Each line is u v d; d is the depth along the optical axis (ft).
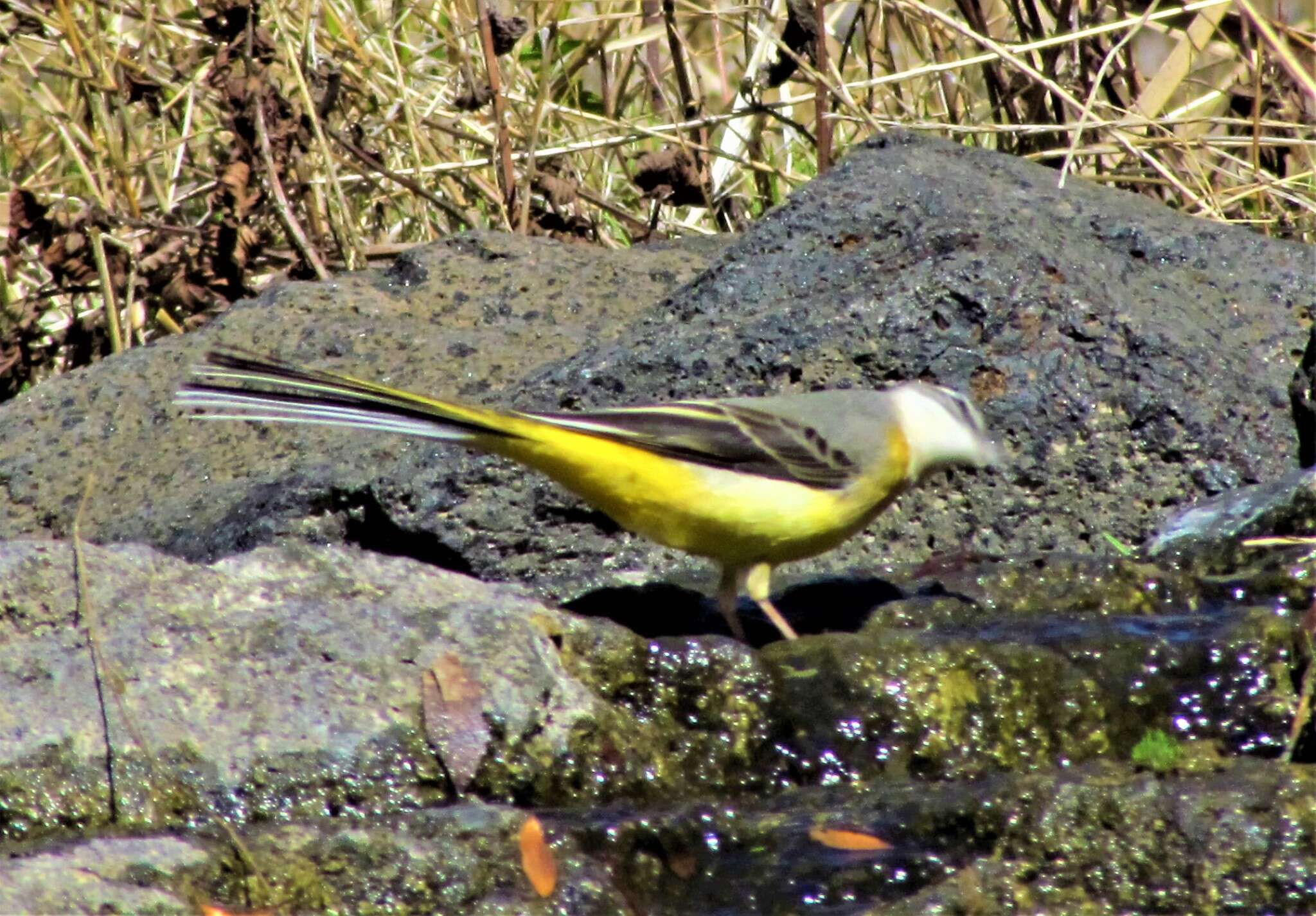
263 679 24.98
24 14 51.19
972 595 32.04
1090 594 31.78
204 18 48.93
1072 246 38.40
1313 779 23.20
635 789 25.29
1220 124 54.13
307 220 52.95
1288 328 38.83
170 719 24.12
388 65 56.18
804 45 55.16
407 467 35.53
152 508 38.81
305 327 42.70
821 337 35.91
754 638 30.96
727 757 26.07
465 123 55.62
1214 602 31.76
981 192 39.96
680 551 34.06
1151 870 22.43
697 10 55.88
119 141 53.16
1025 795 23.63
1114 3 56.18
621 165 59.21
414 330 42.39
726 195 57.11
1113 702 27.53
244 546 36.22
